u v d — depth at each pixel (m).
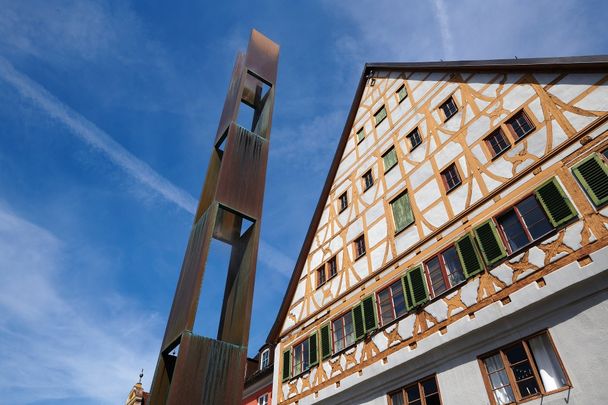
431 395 9.18
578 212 8.07
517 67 11.01
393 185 13.37
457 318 9.23
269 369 15.34
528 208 9.03
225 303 8.52
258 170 9.69
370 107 16.97
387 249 12.27
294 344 14.09
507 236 9.22
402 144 13.98
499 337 8.42
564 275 7.77
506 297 8.51
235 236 9.29
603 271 7.29
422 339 9.77
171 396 6.36
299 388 12.87
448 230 10.60
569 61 9.64
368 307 11.73
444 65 13.66
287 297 15.55
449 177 11.54
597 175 8.09
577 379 6.96
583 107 9.07
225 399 6.78
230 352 7.23
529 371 7.75
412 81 15.21
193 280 7.73
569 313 7.55
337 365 11.88
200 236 8.48
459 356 8.96
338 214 15.35
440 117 12.94
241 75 11.38
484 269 9.18
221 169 9.10
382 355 10.60
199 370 6.79
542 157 9.27
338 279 13.63
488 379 8.29
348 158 16.61
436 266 10.45
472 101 12.03
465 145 11.45
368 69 18.11
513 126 10.44
